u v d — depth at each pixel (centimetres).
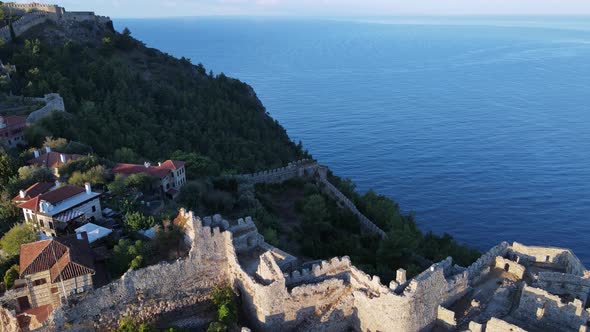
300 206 9781
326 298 5550
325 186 11144
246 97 19338
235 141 14662
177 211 7138
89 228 6059
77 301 4691
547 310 5428
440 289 5491
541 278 5997
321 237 8850
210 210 8300
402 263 8206
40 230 6512
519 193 17475
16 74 13962
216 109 16312
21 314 4869
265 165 13962
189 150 12950
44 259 5041
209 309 5412
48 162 8394
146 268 5047
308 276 5597
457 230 15038
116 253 5384
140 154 11669
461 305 5706
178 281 5281
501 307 5650
